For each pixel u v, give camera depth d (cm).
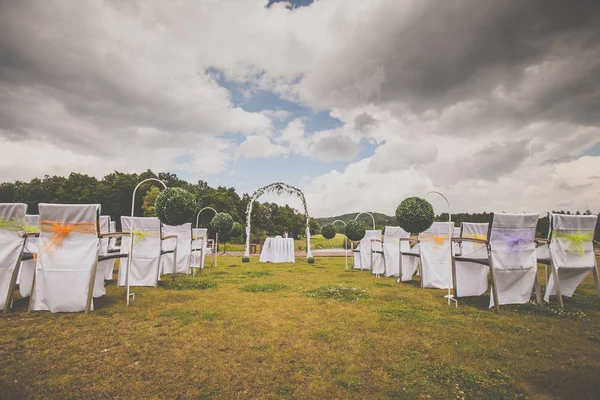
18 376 221
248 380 222
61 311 391
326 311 419
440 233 616
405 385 216
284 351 277
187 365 246
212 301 475
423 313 412
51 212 384
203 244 922
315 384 217
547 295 475
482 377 226
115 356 262
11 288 381
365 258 938
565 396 201
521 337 316
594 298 506
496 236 432
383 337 315
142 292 540
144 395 200
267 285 615
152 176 4756
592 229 471
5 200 4969
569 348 286
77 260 394
